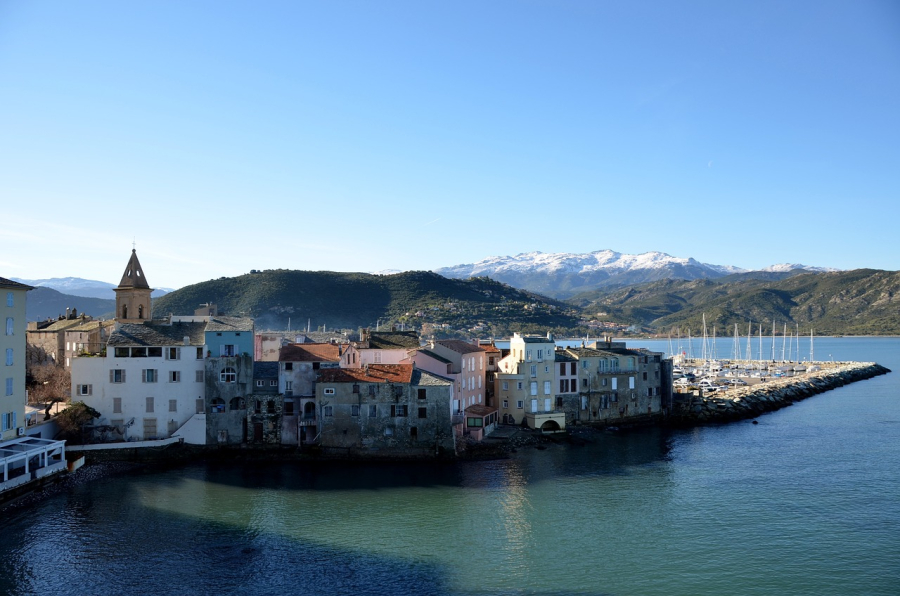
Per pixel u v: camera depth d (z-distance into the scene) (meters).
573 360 134.00
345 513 80.44
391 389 102.62
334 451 102.56
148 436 103.31
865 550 70.31
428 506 83.31
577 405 133.62
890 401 183.38
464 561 67.31
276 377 107.00
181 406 104.25
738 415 152.38
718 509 83.12
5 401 86.69
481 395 132.25
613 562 67.38
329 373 104.12
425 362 115.06
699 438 126.69
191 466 98.94
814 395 198.75
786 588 62.09
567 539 73.19
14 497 83.19
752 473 99.62
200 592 60.75
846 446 119.12
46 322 161.12
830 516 80.56
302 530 75.06
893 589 61.69
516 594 60.69
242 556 68.19
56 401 113.50
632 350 150.00
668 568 66.06
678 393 160.00
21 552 68.44
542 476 96.94
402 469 98.94
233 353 105.00
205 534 73.69
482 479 94.88
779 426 141.00
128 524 76.19
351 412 102.81
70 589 60.97
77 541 71.31
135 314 124.19
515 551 69.88
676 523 78.12
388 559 67.75
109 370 102.88
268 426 103.69
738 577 64.25
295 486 90.38
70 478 92.00
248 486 90.12
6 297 86.75
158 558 67.50
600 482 94.44
